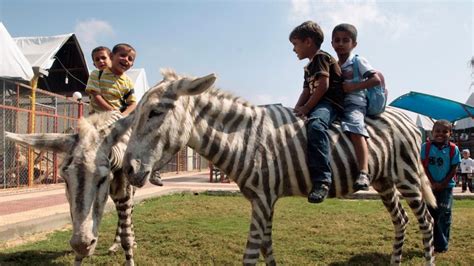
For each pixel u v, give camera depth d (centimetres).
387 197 473
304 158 383
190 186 1552
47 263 497
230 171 377
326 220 783
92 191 329
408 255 541
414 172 437
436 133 555
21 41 1766
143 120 341
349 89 403
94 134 354
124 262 506
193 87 340
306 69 409
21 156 1330
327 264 500
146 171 332
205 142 371
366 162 394
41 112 1278
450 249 564
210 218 806
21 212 801
